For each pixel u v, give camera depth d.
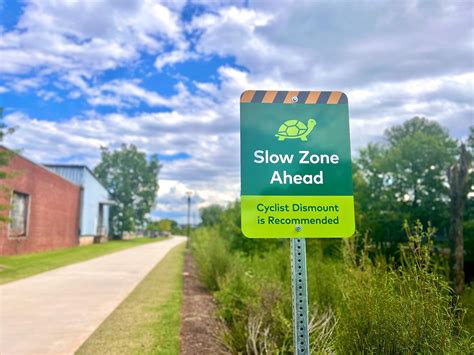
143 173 72.06
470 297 4.06
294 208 2.99
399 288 3.23
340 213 3.02
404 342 2.96
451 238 8.28
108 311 8.55
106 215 62.94
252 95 3.09
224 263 11.30
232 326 6.64
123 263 21.48
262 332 5.11
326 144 3.08
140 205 72.62
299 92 3.11
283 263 8.88
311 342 4.12
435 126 40.16
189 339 6.25
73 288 12.00
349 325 3.37
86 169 46.66
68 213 38.69
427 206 24.59
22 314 8.24
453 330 3.07
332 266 5.84
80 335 6.57
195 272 17.09
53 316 8.05
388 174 25.34
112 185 70.75
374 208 23.27
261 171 3.01
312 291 5.74
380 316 3.11
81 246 41.09
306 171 3.04
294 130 3.07
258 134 3.05
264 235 2.95
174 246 46.28
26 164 26.14
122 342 6.12
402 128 40.94
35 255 25.25
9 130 15.60
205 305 9.24
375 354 3.07
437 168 25.11
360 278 3.68
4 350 5.79
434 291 2.98
